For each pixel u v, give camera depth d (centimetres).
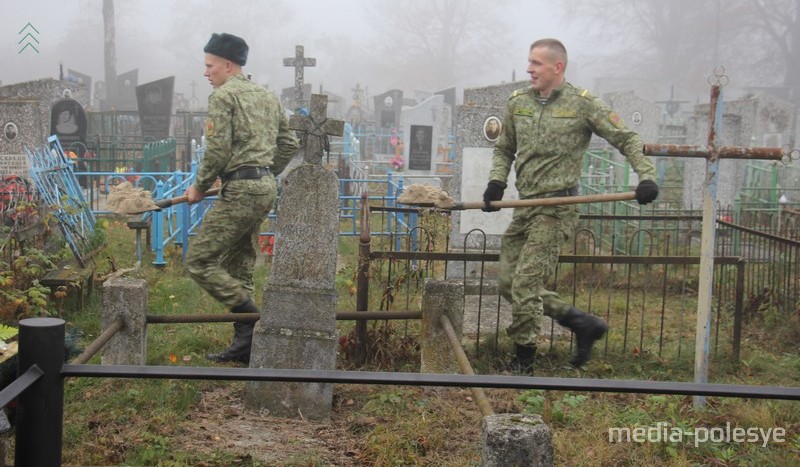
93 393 464
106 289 503
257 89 540
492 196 545
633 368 570
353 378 245
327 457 397
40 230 697
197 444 405
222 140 512
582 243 949
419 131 1634
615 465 394
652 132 1939
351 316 515
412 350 562
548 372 555
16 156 1181
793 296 729
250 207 523
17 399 230
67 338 446
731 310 747
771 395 246
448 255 566
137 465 375
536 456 304
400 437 410
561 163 529
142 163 1572
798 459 396
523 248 539
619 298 807
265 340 455
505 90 859
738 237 963
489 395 485
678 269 886
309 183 455
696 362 475
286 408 456
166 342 577
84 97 2259
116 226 1130
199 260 527
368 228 564
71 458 378
